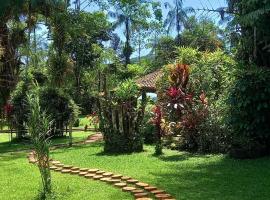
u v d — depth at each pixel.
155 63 44.12
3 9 28.67
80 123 25.06
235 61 12.28
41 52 34.53
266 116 10.74
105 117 12.66
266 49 11.45
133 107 12.73
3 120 23.53
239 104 10.70
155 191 7.32
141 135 12.66
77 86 32.62
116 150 12.43
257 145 10.51
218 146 11.51
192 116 12.09
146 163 10.23
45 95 17.30
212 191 7.26
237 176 8.37
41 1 27.61
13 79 29.20
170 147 12.73
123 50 52.78
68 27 26.97
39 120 7.19
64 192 7.55
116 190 7.66
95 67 39.81
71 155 12.00
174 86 13.77
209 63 14.62
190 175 8.62
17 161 11.51
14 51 31.25
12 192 7.78
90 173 9.16
